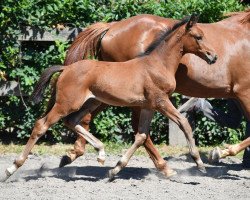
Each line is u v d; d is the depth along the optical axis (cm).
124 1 1191
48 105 912
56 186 867
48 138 1251
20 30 1192
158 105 892
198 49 894
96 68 890
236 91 959
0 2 1167
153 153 932
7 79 1222
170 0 1211
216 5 1191
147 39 950
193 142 890
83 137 911
